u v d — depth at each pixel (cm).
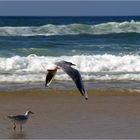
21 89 1791
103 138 1173
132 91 1781
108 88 1827
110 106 1538
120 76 2070
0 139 1164
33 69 2214
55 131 1237
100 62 2320
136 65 2305
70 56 2456
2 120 1359
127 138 1177
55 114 1424
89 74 2134
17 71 2169
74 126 1288
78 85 610
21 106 1530
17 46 3120
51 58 2372
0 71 2164
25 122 1258
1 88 1806
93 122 1331
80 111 1465
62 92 1753
